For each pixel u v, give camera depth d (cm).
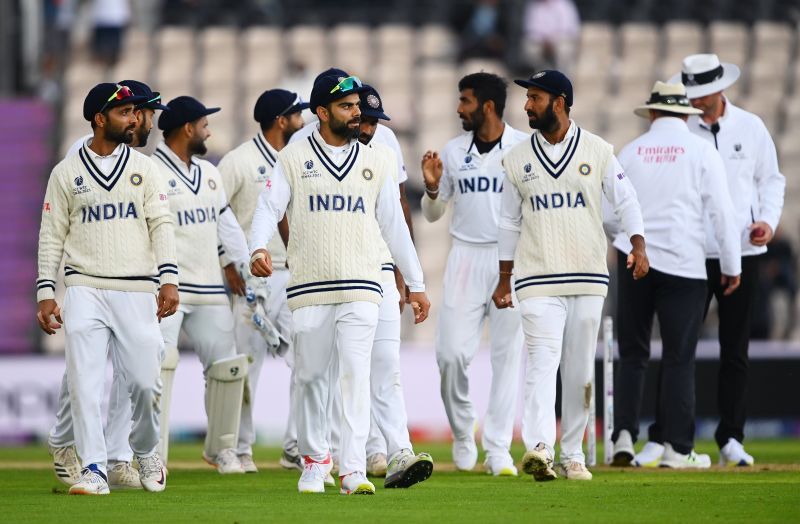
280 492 2673
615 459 3381
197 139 3241
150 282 2612
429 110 7125
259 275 2502
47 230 2583
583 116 7056
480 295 3206
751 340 5612
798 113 7106
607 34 7456
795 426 5091
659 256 3291
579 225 2867
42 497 2592
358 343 2495
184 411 5203
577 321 2884
